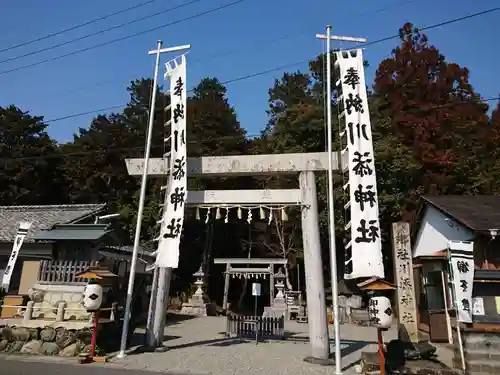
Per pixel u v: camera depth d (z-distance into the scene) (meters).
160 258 12.01
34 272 17.67
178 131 12.85
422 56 35.91
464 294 9.84
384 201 26.36
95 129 38.50
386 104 34.03
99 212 21.23
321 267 11.69
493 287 9.90
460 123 31.64
